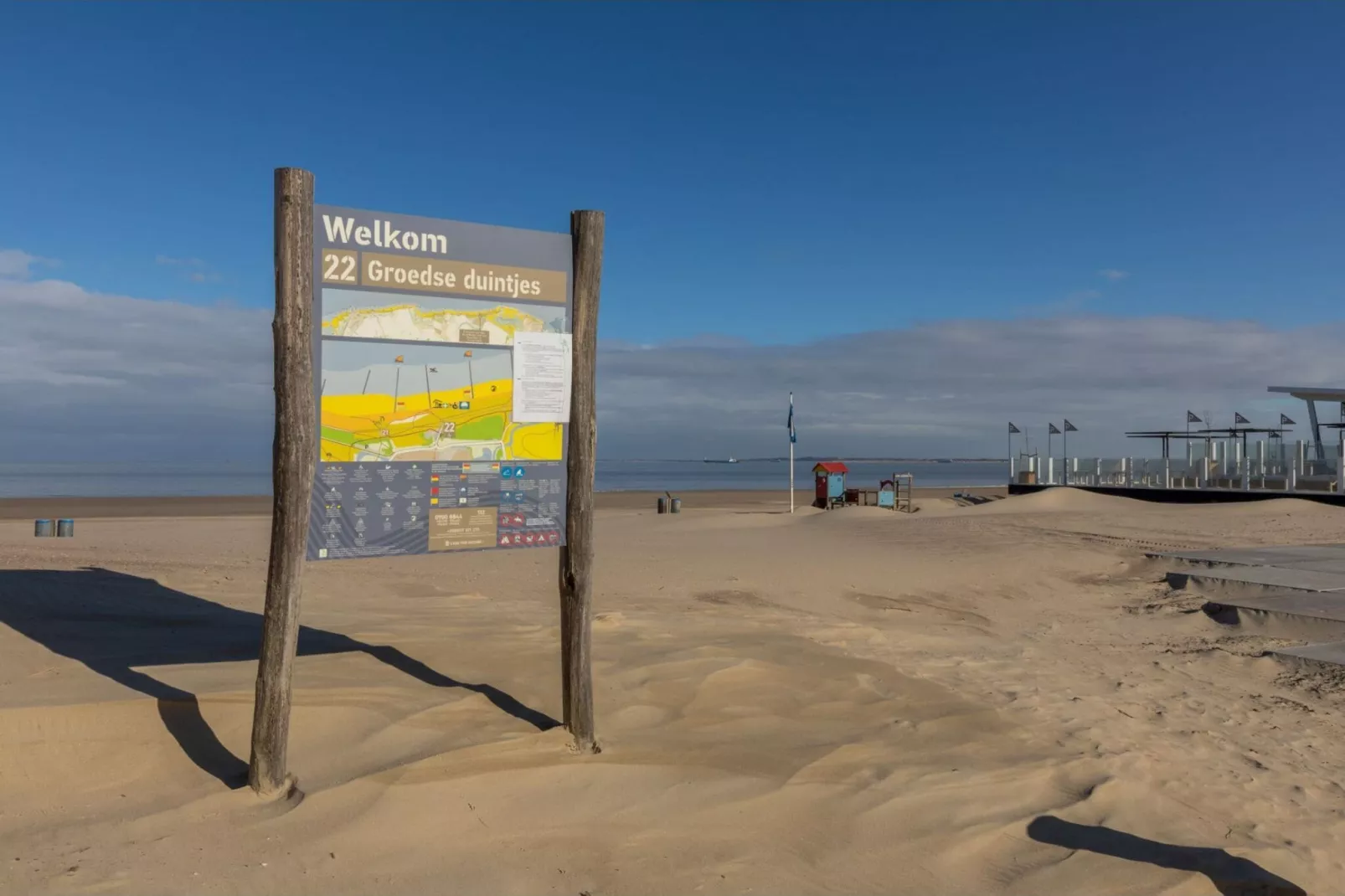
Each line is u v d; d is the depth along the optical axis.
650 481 122.62
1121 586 14.37
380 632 7.68
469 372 5.07
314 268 4.64
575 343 5.32
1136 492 35.62
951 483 114.44
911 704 6.69
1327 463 29.62
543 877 3.78
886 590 13.77
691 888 3.79
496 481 5.14
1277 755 6.32
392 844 3.89
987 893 3.99
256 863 3.67
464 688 6.02
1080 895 4.00
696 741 5.50
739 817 4.46
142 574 10.90
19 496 56.72
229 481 97.00
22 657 5.97
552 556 16.39
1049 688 7.77
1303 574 13.51
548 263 5.29
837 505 34.84
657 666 7.12
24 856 3.61
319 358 4.67
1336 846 4.85
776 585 13.75
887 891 3.94
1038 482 42.09
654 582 13.80
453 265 5.02
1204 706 7.56
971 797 4.94
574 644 5.18
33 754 4.37
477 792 4.39
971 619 11.95
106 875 3.49
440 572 13.90
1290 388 34.31
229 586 10.28
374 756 4.77
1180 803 5.23
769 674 7.16
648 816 4.39
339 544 4.71
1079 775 5.46
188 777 4.43
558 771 4.73
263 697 4.27
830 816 4.59
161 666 5.91
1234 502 30.95
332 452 4.70
